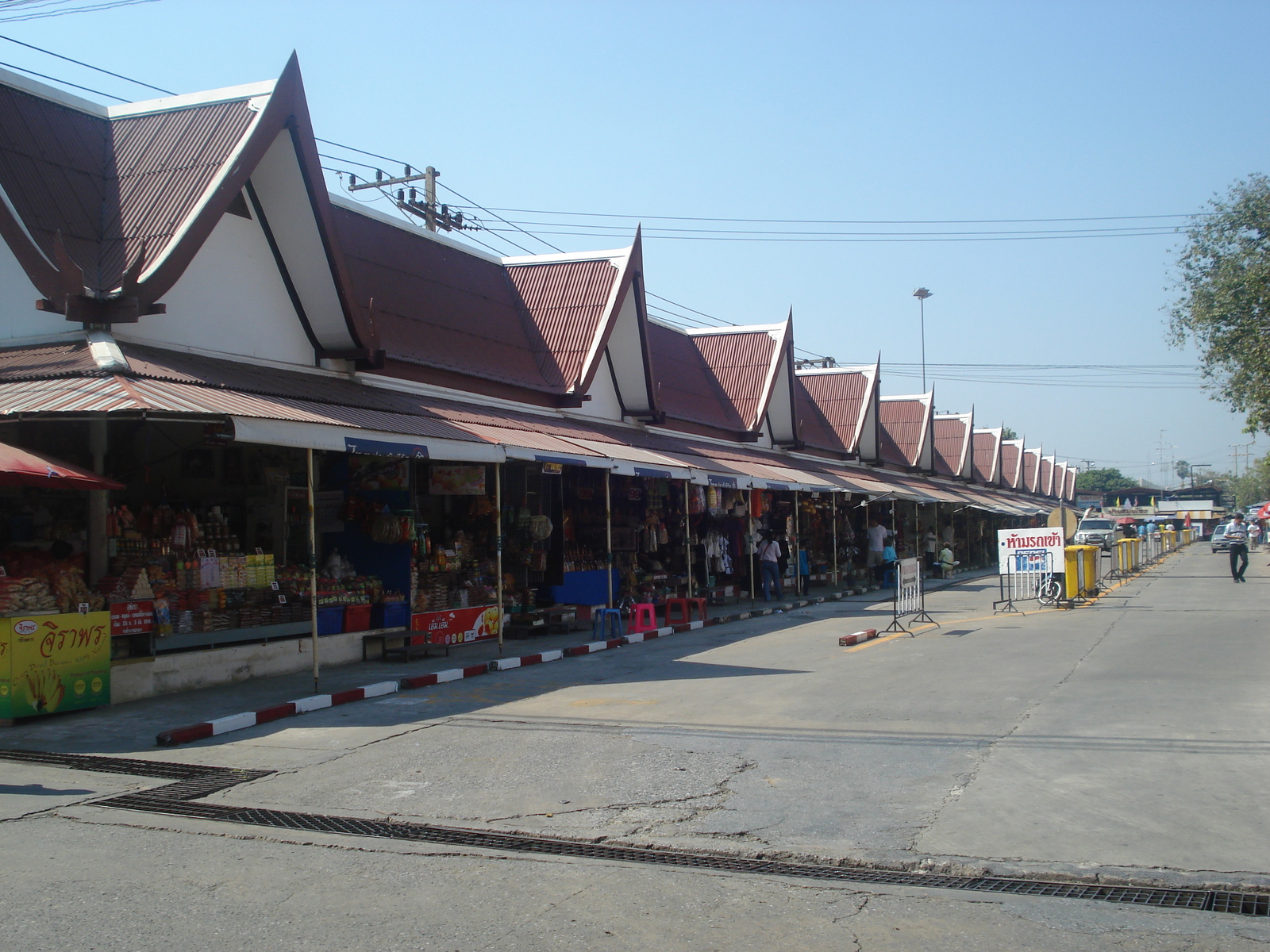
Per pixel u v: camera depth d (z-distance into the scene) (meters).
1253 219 31.22
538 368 22.52
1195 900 5.57
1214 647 14.88
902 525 40.97
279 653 13.51
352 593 14.86
